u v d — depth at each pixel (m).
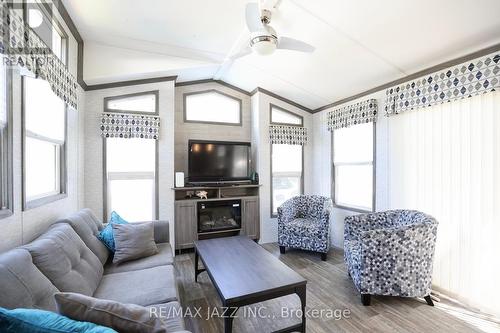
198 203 3.83
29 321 0.83
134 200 3.57
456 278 2.43
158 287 1.80
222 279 1.83
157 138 3.55
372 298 2.44
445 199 2.54
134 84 3.48
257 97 4.36
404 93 2.93
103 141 3.32
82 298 1.00
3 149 1.52
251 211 4.22
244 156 4.27
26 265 1.24
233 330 1.97
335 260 3.46
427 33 2.26
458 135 2.45
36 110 1.99
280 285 1.75
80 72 2.99
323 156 4.43
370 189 3.56
